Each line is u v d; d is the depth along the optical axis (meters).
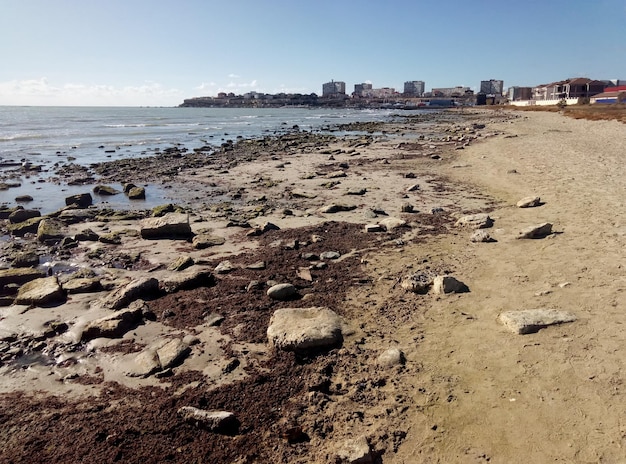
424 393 5.02
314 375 5.45
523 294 7.14
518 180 16.70
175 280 8.11
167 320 6.88
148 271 8.97
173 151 30.75
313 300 7.40
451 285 7.42
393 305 7.14
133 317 6.88
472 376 5.23
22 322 6.95
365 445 4.25
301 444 4.44
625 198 12.67
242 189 17.62
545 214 11.79
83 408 4.96
